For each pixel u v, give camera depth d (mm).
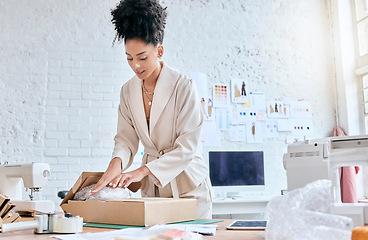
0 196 1296
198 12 4883
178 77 1854
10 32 4301
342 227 828
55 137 4281
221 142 4695
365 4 5105
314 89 5152
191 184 1837
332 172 1373
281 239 851
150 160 1897
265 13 5125
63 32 4441
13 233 1153
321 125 5105
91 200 1385
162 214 1291
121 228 1215
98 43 4523
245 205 4145
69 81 4391
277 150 4879
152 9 1687
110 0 4625
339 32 5203
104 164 4383
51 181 4207
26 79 4277
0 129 4148
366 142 1362
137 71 1745
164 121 1843
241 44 4969
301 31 5223
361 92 5129
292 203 869
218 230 1166
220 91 4777
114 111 4480
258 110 4883
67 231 1133
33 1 4395
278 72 5047
